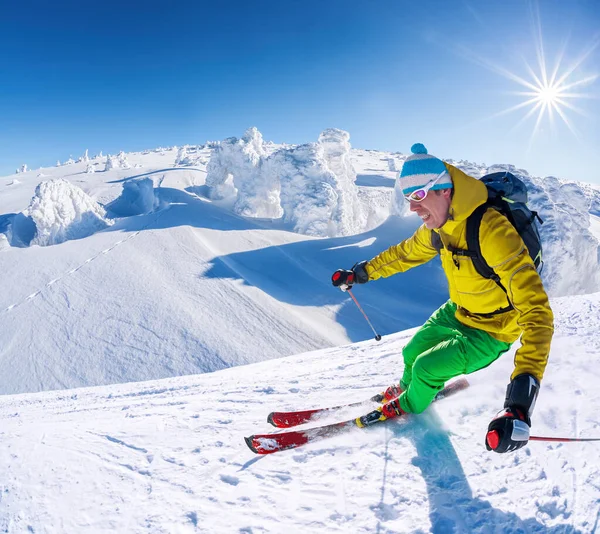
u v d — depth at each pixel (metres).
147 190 67.50
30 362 25.31
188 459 2.29
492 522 1.57
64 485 2.19
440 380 2.15
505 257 1.75
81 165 121.38
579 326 3.39
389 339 5.89
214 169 57.97
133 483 2.13
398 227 46.72
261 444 2.20
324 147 49.75
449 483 1.79
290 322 29.56
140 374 24.19
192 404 3.33
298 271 37.44
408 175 1.85
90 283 33.44
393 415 2.29
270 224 48.16
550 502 1.60
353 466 2.00
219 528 1.73
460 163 36.78
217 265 36.84
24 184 92.75
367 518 1.67
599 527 1.45
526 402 1.53
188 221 45.78
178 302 30.83
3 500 2.13
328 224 46.47
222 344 26.52
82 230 47.06
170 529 1.77
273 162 49.62
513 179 1.95
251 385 3.88
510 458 1.88
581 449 1.84
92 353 25.91
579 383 2.40
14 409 6.73
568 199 32.91
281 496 1.87
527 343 1.65
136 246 39.38
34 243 45.88
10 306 30.77
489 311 2.04
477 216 1.82
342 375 3.61
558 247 29.67
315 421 2.55
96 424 3.03
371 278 2.74
